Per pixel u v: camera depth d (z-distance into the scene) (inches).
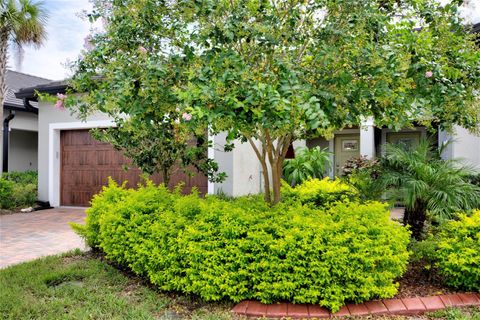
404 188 185.3
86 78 166.7
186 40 162.9
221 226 151.6
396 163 200.8
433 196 183.3
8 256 230.4
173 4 156.3
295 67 144.3
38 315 137.0
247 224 153.2
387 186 194.7
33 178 505.4
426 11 158.1
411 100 143.4
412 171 195.0
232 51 139.6
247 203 186.4
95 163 433.7
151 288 167.8
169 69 148.7
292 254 140.3
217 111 124.7
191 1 144.9
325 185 261.6
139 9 156.9
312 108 117.8
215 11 143.6
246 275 145.5
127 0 158.4
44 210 424.8
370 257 138.8
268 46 150.6
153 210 186.4
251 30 144.3
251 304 144.9
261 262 142.9
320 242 141.1
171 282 154.8
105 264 198.2
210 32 143.9
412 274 170.7
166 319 138.3
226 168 346.3
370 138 414.6
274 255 142.9
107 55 164.7
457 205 179.9
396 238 145.9
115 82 144.0
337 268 137.9
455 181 188.4
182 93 125.5
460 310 137.7
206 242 149.2
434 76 144.9
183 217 166.6
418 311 138.0
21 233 300.7
